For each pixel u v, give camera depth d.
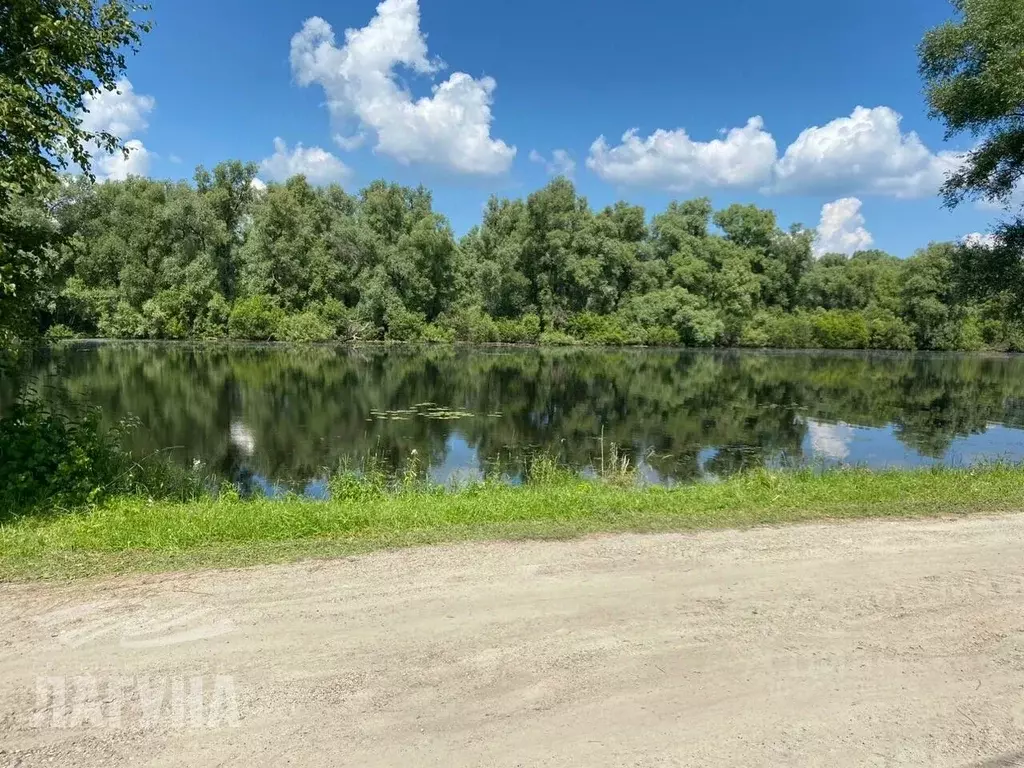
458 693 3.50
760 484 9.08
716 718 3.37
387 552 5.64
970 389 32.25
